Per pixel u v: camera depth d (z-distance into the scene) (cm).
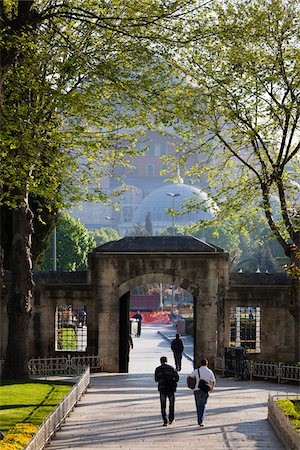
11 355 4500
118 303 5481
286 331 5478
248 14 4541
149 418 3350
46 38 3612
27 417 3066
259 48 4684
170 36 3469
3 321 5497
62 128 4288
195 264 5475
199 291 5475
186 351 8269
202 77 4450
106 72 3394
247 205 5056
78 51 3450
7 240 5831
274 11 4603
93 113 3947
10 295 4506
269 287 5459
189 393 4334
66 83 3997
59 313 5991
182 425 3167
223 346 5462
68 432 3002
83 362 5384
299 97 4781
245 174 5147
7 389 3909
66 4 3588
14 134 3778
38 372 5200
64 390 3944
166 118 3606
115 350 5475
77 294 5488
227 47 4503
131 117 4050
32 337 5466
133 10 3372
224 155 5044
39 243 6078
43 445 2603
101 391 4325
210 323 5462
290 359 5478
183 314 17238
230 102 4734
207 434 2958
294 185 5019
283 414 2778
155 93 3544
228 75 4516
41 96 3775
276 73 4684
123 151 4375
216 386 4666
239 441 2817
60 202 4531
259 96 4716
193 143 5178
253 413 3503
